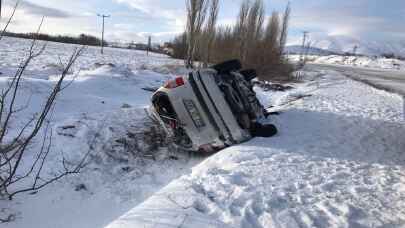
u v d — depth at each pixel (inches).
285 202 174.9
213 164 234.5
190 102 269.0
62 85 438.0
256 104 339.0
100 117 327.9
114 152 273.4
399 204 175.9
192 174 221.8
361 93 660.7
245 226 151.9
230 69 308.7
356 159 248.5
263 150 257.0
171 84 275.7
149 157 276.5
